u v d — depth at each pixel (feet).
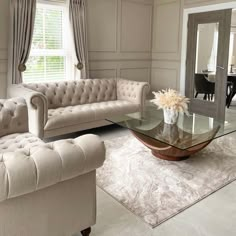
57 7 15.05
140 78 20.12
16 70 13.73
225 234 6.48
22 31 13.56
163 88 20.15
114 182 8.94
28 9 13.56
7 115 8.80
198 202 7.86
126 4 18.11
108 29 17.46
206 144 10.12
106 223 6.87
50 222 5.37
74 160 5.10
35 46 14.70
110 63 18.06
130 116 12.41
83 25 15.85
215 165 10.23
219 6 16.21
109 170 9.77
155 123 11.18
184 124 11.08
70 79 16.29
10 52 13.52
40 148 5.08
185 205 7.68
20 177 4.48
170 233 6.51
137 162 10.41
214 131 10.19
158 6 19.49
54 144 5.31
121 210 7.45
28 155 4.88
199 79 18.02
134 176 9.33
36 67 14.98
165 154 10.23
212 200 7.96
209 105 17.76
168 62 19.52
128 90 15.71
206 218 7.11
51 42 15.28
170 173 9.54
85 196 5.85
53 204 5.32
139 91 15.12
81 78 16.37
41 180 4.72
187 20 17.98
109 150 11.65
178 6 18.30
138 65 19.79
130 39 18.86
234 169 9.93
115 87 16.42
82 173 5.46
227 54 16.31
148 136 9.63
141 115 12.56
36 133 11.44
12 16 13.17
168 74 19.66
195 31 17.69
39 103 11.18
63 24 15.52
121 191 8.39
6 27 13.44
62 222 5.57
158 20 19.65
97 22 16.79
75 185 5.59
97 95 15.57
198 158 10.86
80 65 16.14
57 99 14.01
